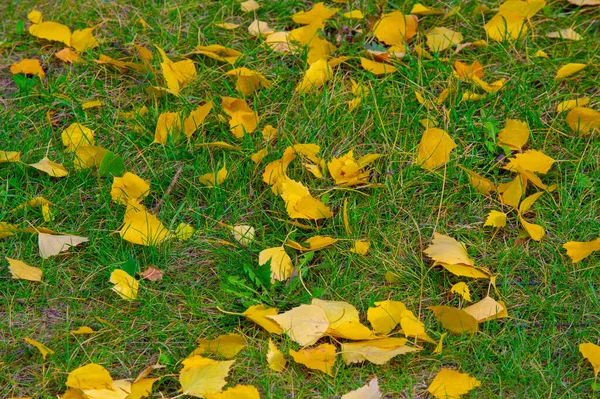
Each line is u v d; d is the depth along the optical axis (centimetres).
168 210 251
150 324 221
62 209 252
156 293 228
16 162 262
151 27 316
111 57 307
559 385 204
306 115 274
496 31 303
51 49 314
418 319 210
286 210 243
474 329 213
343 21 315
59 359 211
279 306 223
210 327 220
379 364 206
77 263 237
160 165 265
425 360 210
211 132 273
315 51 297
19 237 243
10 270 228
